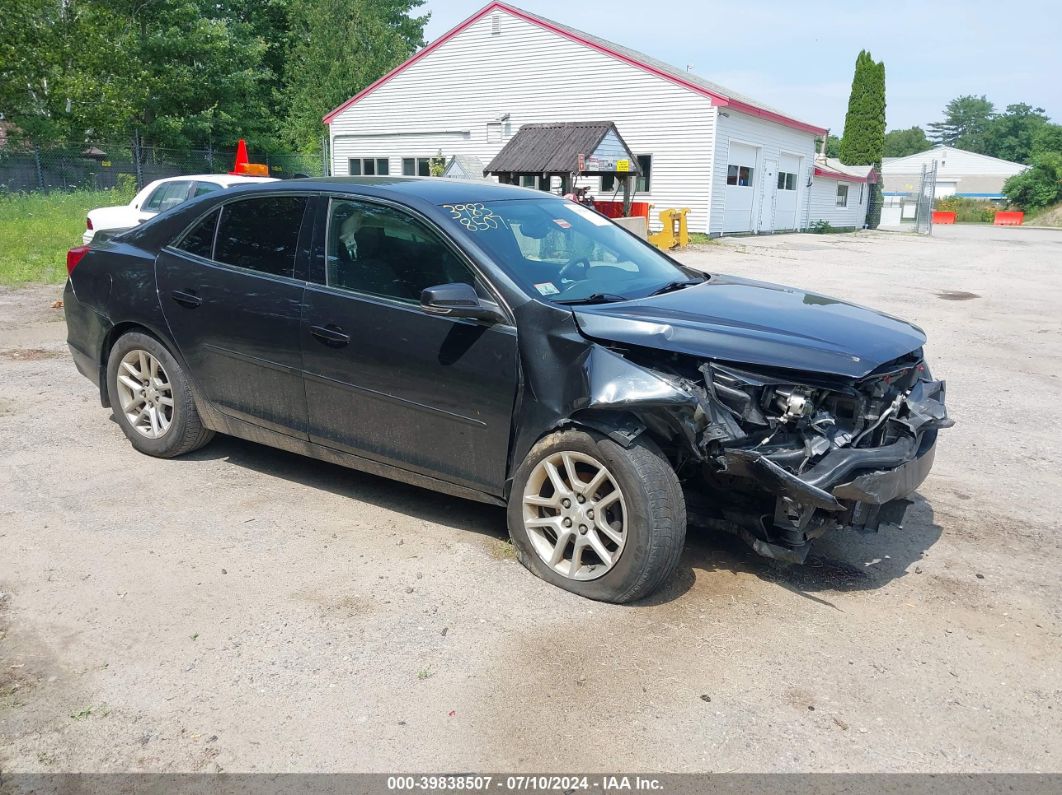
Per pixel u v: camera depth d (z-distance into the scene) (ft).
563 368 11.66
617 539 11.53
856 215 138.21
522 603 11.76
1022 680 10.33
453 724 9.20
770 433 11.33
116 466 16.51
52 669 10.01
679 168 83.25
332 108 138.41
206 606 11.47
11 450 17.26
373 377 13.34
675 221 74.18
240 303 14.75
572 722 9.27
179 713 9.29
